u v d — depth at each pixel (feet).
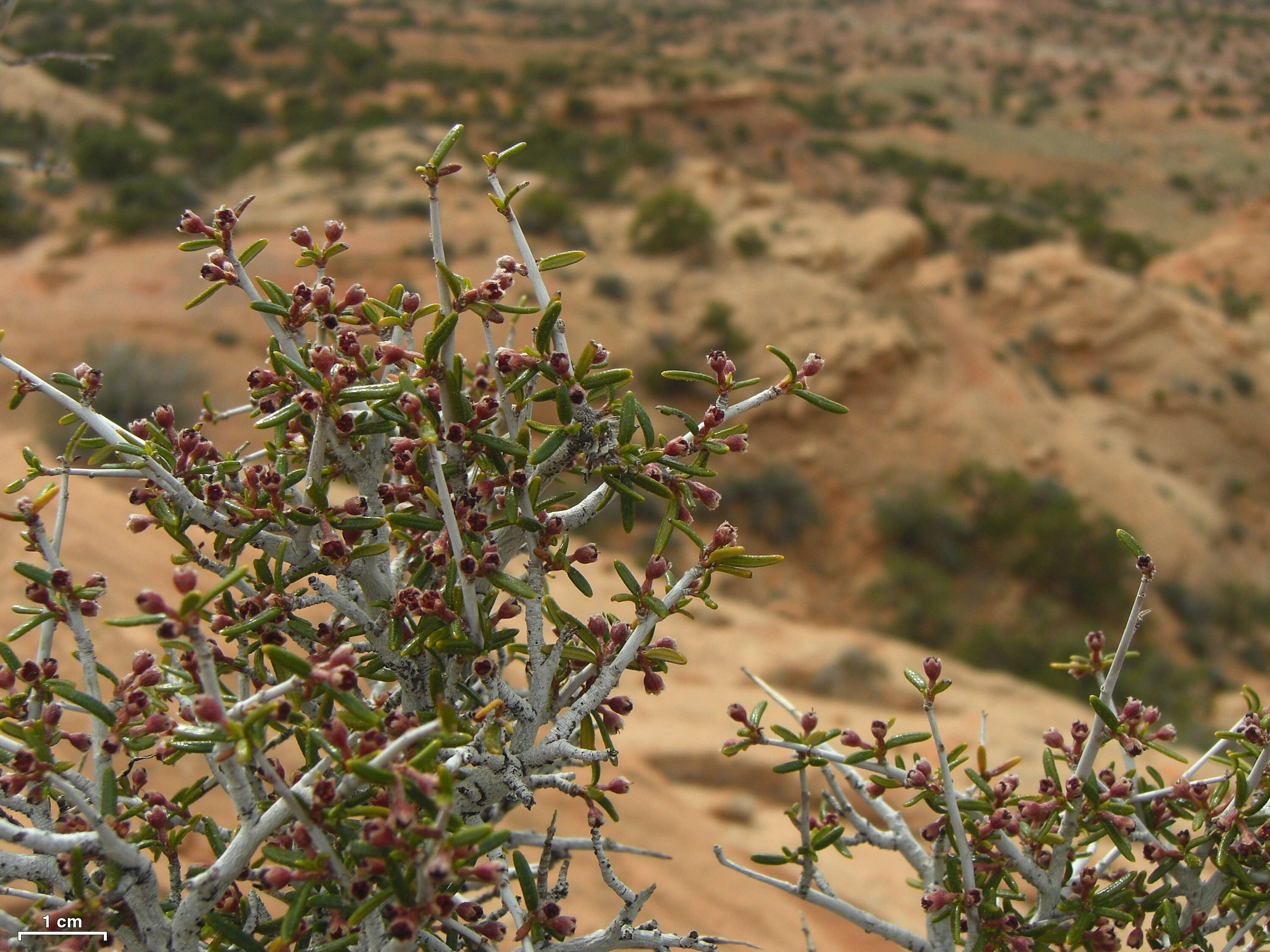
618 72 221.05
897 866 36.96
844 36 318.04
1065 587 97.09
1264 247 172.04
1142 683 83.05
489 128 165.89
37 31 187.01
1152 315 140.15
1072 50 325.83
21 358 79.36
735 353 107.65
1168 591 103.24
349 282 100.01
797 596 91.50
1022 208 197.26
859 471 102.63
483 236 116.26
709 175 153.69
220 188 126.82
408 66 198.18
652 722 44.73
